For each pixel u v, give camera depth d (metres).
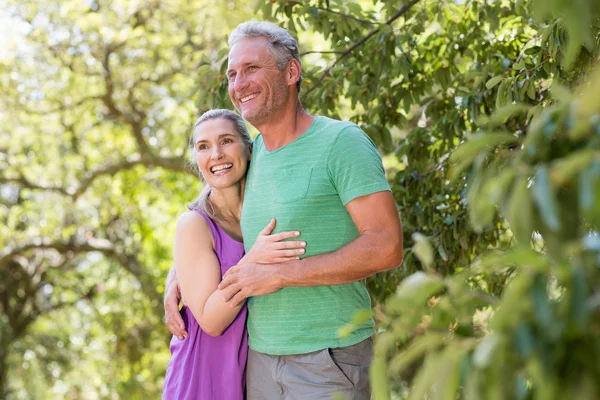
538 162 1.20
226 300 2.42
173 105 9.02
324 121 2.49
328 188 2.38
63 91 9.05
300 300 2.38
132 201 10.20
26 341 11.99
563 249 1.07
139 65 8.99
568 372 1.00
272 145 2.52
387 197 2.35
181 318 2.63
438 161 3.74
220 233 2.63
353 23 3.89
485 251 3.31
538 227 1.14
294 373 2.39
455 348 1.10
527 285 1.03
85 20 8.45
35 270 11.70
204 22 8.62
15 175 9.88
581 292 0.99
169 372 2.60
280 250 2.36
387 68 3.77
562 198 1.20
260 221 2.46
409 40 3.77
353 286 2.42
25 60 9.00
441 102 3.90
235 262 2.58
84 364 12.09
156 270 10.42
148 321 11.08
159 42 8.62
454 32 3.89
